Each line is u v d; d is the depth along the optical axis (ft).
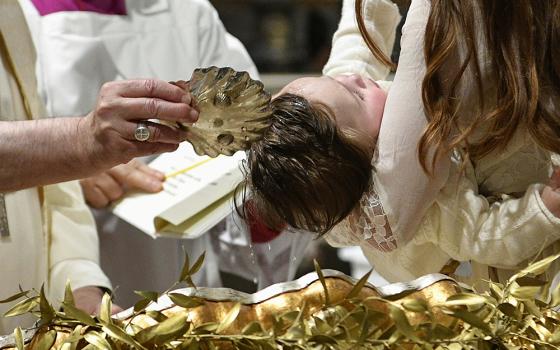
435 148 12.55
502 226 12.71
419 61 12.58
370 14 13.70
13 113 14.20
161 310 11.86
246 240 15.79
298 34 23.21
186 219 14.35
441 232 12.90
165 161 15.07
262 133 12.33
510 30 12.47
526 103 12.47
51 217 14.64
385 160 12.69
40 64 16.07
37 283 14.25
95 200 14.96
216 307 11.85
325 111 12.73
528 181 12.96
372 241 12.90
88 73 16.15
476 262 13.14
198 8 16.83
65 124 12.76
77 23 16.15
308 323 11.66
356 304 11.75
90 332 11.66
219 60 16.84
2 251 13.94
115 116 12.40
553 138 12.53
